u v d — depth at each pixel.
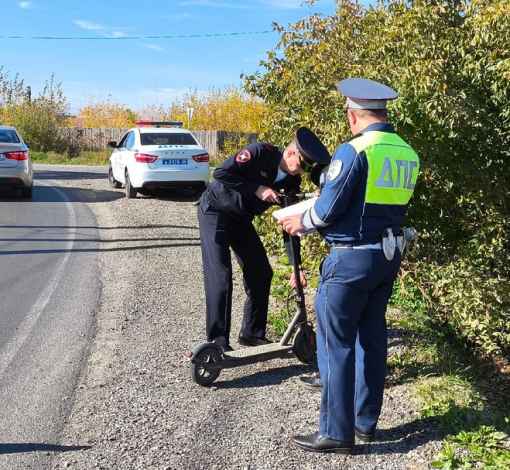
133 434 4.00
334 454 3.81
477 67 6.48
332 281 3.75
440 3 6.60
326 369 3.79
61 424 4.13
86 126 44.25
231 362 4.78
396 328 6.04
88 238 10.29
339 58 8.04
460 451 3.82
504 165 7.00
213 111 38.50
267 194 4.75
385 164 3.63
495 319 6.48
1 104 40.31
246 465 3.69
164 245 9.77
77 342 5.65
